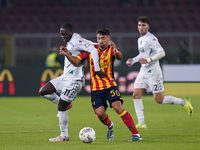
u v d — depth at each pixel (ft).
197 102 154.20
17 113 122.83
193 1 300.61
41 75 179.32
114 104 67.82
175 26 272.31
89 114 119.34
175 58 223.51
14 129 88.33
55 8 281.13
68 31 71.05
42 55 221.25
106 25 264.11
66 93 71.05
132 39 231.50
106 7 289.53
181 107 139.95
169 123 98.68
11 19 267.18
